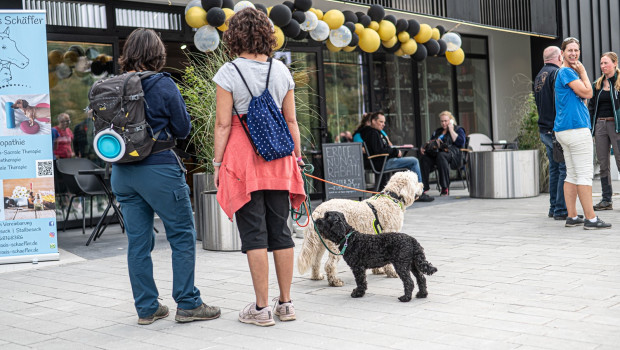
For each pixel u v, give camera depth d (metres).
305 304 3.98
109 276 5.16
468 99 13.40
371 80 11.79
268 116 3.48
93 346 3.30
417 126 12.54
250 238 3.54
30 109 5.86
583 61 12.23
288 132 3.56
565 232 6.27
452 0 10.32
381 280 4.60
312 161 10.52
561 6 11.99
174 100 3.56
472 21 10.68
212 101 6.45
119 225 8.42
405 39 9.02
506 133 13.91
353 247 4.01
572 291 3.97
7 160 5.86
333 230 3.99
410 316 3.58
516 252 5.36
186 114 3.64
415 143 12.54
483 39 13.58
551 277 4.38
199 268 5.29
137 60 3.64
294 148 3.66
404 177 4.65
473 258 5.18
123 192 3.61
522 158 9.55
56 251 5.95
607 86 7.61
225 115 3.51
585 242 5.66
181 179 3.64
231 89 3.48
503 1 11.23
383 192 4.71
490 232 6.49
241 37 3.52
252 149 3.51
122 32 8.55
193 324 3.65
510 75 13.95
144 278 3.67
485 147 12.52
